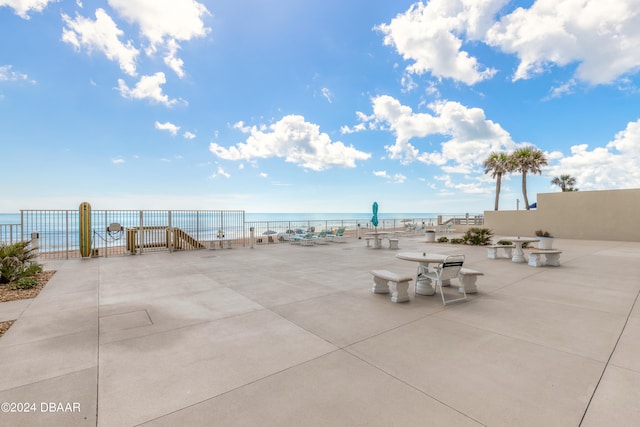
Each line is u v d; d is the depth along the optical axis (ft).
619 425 6.22
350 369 8.89
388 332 11.98
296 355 9.87
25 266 23.35
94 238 35.60
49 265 28.30
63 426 6.19
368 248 43.21
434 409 6.85
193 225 42.52
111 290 18.94
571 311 14.73
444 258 17.57
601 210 54.13
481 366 9.06
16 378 8.32
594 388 7.76
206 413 6.71
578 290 19.01
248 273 24.62
